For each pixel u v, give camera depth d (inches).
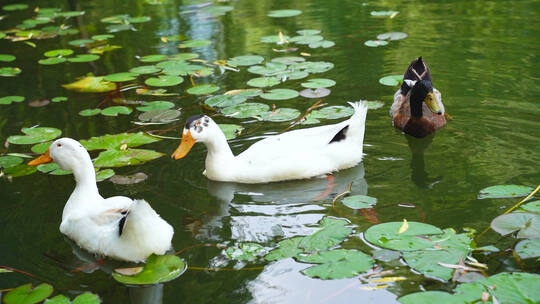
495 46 351.6
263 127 269.3
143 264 175.3
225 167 229.0
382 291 155.6
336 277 160.1
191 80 329.1
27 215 207.0
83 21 444.8
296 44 378.0
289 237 186.1
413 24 400.2
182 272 169.8
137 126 275.3
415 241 173.6
